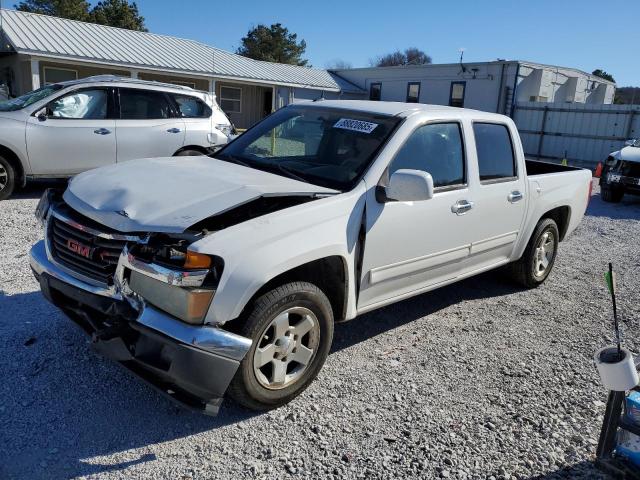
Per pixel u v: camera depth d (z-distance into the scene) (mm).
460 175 4594
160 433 3160
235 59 30141
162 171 3871
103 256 3246
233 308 3010
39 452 2926
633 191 12555
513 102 26188
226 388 3039
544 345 4629
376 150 3988
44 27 23875
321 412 3449
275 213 3338
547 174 5859
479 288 6000
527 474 2998
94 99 8953
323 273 3727
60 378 3598
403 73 31328
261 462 2971
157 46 26906
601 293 6051
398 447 3156
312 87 30375
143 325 3006
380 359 4195
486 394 3779
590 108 22938
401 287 4250
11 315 4430
